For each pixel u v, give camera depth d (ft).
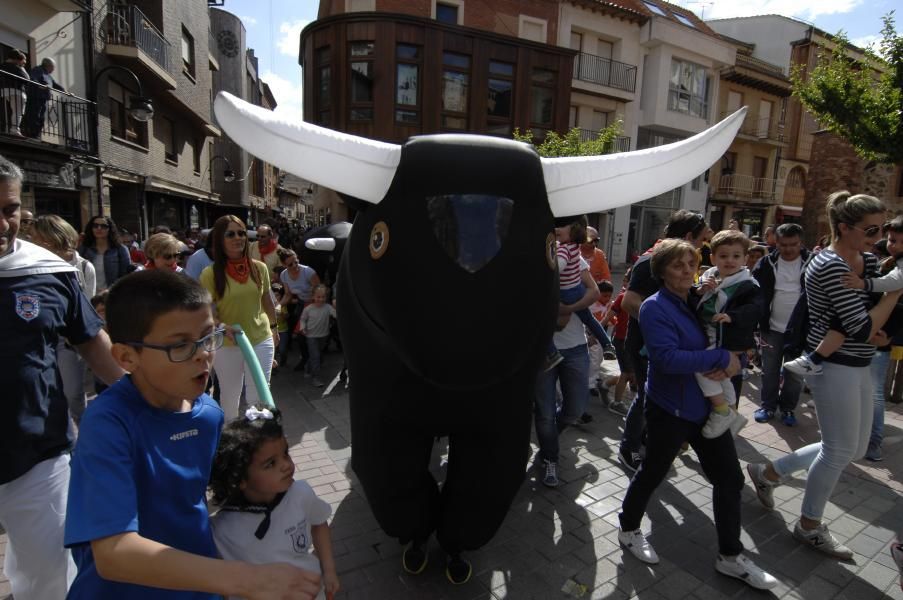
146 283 4.17
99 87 40.29
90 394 16.78
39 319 6.03
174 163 59.26
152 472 4.32
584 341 12.36
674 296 8.64
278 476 5.60
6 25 31.60
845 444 9.01
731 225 23.09
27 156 32.12
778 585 8.53
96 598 4.30
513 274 5.60
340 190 6.47
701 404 8.41
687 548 9.59
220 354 11.76
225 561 3.71
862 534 10.11
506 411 6.83
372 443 7.14
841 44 34.37
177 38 54.65
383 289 5.96
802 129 92.73
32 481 6.05
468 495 7.45
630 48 77.05
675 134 85.05
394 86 60.03
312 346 18.99
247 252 11.82
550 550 9.45
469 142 6.22
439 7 65.67
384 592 8.27
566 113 69.72
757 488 10.83
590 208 7.02
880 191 55.11
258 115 6.23
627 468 12.50
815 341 9.40
